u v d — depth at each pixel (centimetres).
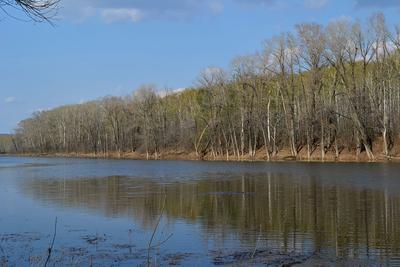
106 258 1661
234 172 5569
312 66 7631
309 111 7725
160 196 3372
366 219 2312
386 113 6862
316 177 4559
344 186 3741
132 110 12188
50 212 2689
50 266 1535
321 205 2791
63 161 10544
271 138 8525
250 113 8900
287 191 3528
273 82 8500
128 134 12594
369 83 7300
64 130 15412
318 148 7750
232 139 9244
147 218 2453
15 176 5631
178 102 11806
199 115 10100
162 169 6506
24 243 1909
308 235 1991
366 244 1814
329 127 7512
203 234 2039
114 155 12738
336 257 1631
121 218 2466
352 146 7281
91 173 6000
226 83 9356
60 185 4350
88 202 3092
